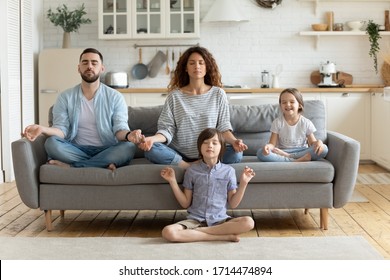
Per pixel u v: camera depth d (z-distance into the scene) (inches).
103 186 154.5
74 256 132.6
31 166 153.9
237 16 282.5
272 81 292.7
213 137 147.8
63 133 165.3
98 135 167.5
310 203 154.5
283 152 165.3
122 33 287.1
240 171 152.3
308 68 298.2
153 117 180.4
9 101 240.7
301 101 169.6
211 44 298.7
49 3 298.4
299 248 138.3
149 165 154.5
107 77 287.3
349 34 288.8
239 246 139.7
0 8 236.7
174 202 153.6
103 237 148.6
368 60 297.6
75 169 154.2
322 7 296.2
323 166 153.6
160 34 285.6
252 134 183.3
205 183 147.8
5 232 157.6
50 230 159.2
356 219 170.4
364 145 281.0
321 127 177.2
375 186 222.7
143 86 300.7
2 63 239.0
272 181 152.8
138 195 153.9
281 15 297.0
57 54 278.8
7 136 240.1
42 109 280.5
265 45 298.0
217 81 168.4
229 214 178.1
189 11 285.3
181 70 168.1
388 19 294.7
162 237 148.6
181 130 163.3
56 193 154.9
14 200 201.8
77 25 289.4
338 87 282.7
